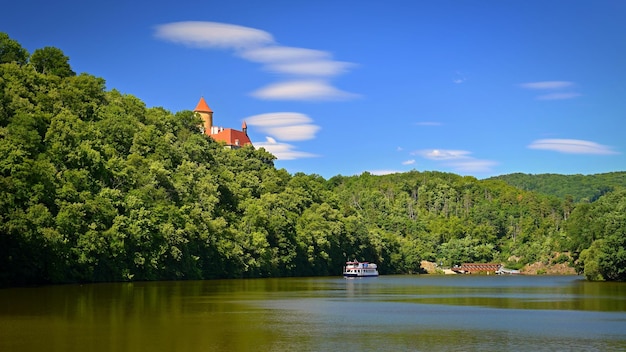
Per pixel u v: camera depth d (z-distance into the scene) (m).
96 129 171.00
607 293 121.56
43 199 127.44
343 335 58.75
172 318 68.75
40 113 150.00
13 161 123.12
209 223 180.38
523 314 78.94
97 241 132.75
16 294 97.25
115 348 49.88
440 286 157.75
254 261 196.88
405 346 53.06
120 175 155.88
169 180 173.75
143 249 148.75
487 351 51.03
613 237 159.50
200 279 170.38
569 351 51.28
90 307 78.25
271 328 62.84
